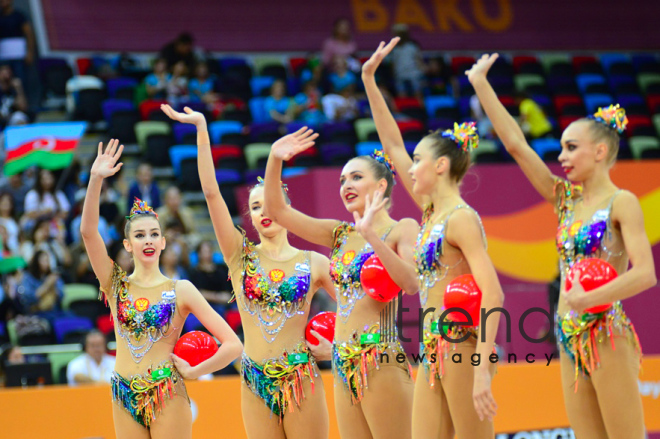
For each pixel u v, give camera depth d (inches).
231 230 585.3
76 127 1467.8
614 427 450.3
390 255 485.1
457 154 486.3
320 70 1876.2
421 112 1877.5
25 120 1640.0
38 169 1416.1
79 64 1936.5
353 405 527.2
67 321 1128.8
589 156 465.4
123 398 567.8
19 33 1866.4
